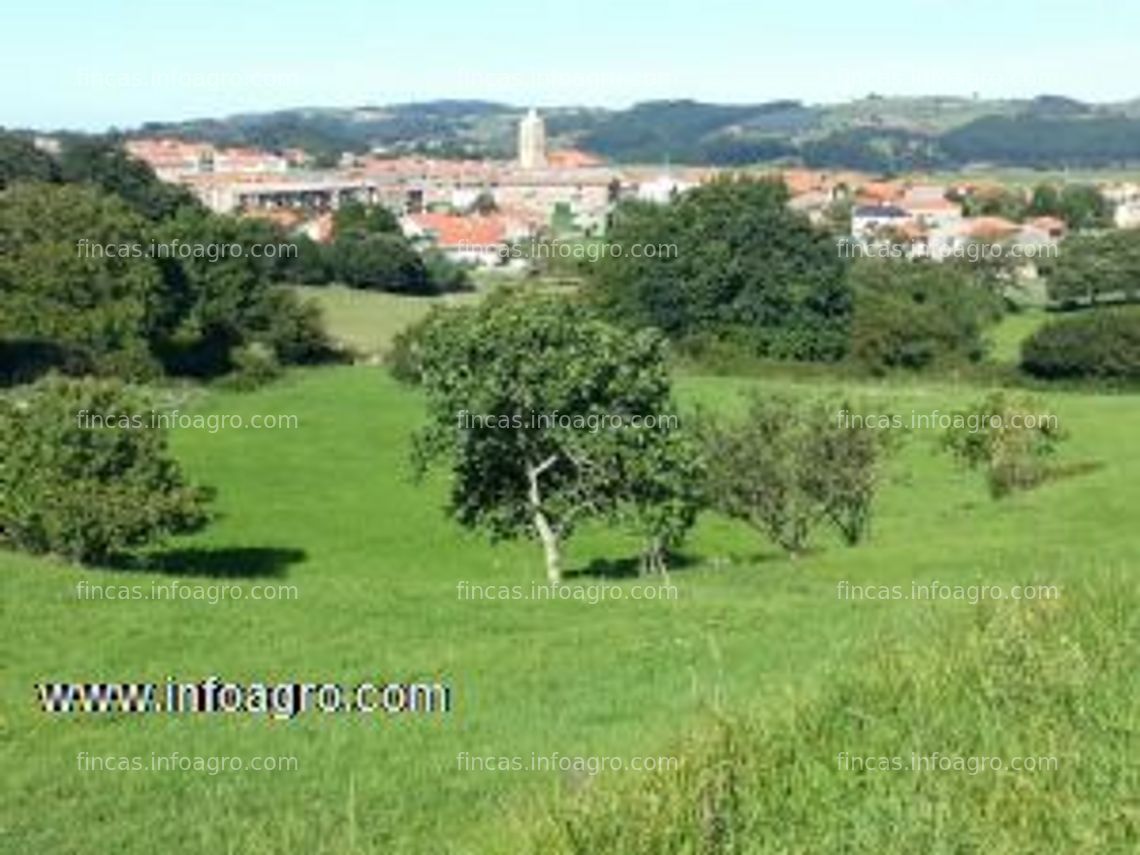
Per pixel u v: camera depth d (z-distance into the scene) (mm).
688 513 73750
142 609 42188
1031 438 96500
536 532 74250
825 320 179125
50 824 21594
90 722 30266
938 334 172875
